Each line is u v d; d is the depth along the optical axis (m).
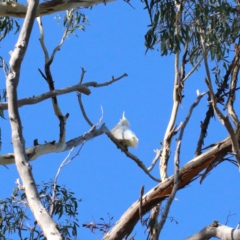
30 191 7.86
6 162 12.76
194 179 10.95
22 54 9.02
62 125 13.20
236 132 11.08
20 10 13.97
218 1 13.34
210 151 10.97
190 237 9.68
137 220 10.48
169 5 12.77
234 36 13.88
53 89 13.13
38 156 12.81
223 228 9.37
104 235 10.76
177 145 9.34
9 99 8.71
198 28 13.38
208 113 12.62
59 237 7.23
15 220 13.12
